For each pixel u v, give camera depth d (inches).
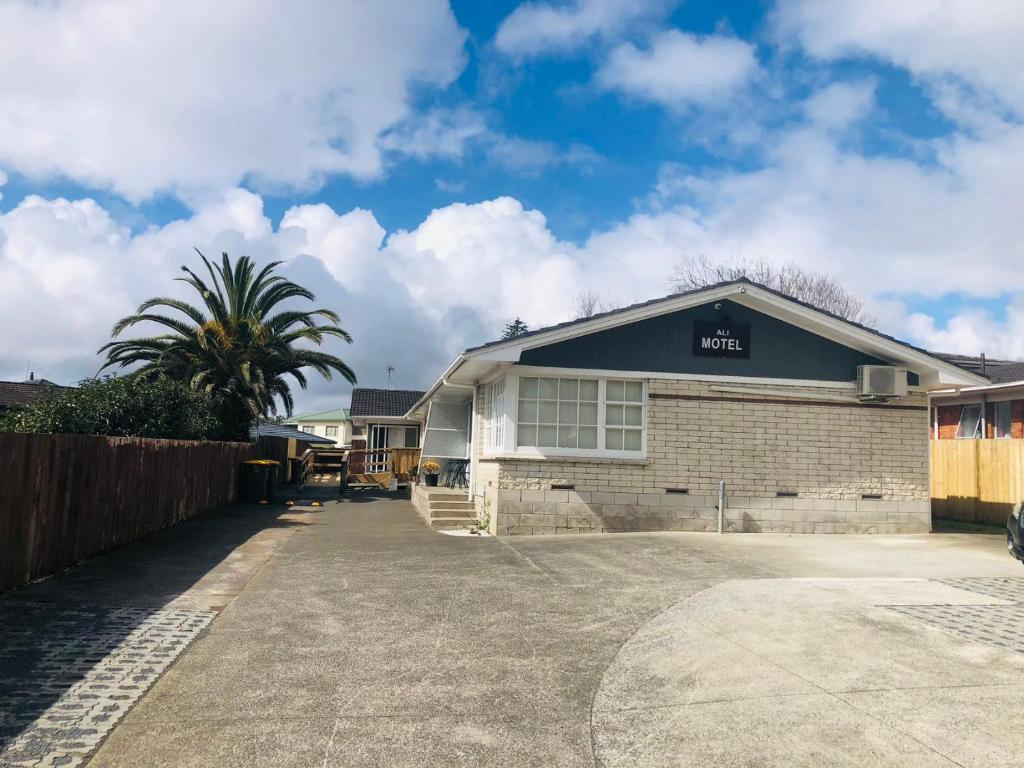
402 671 216.4
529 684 206.8
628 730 177.2
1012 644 236.1
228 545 442.3
